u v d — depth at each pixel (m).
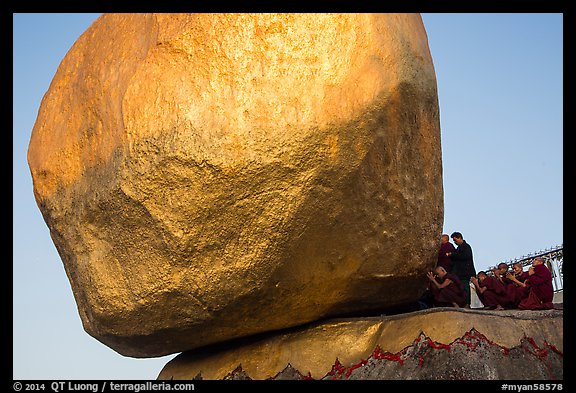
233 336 10.38
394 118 9.84
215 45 9.77
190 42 9.89
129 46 10.54
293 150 9.30
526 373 9.46
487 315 9.83
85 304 10.65
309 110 9.40
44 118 11.40
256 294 9.71
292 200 9.34
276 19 9.77
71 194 10.53
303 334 10.41
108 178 9.91
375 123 9.59
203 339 10.36
